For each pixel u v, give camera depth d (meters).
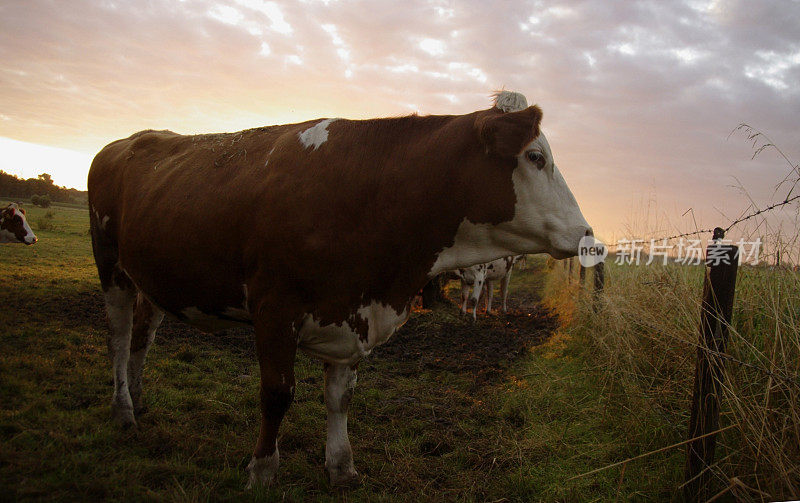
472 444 3.74
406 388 4.98
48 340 5.01
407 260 2.79
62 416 3.34
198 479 2.73
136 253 3.26
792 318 2.96
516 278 17.75
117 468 2.73
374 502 2.80
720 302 2.63
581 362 5.60
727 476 2.74
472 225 2.76
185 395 4.10
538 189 2.64
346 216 2.68
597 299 5.96
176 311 3.27
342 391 3.05
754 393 2.97
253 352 5.78
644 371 4.14
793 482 2.45
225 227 2.83
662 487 2.94
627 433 3.61
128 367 3.64
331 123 2.96
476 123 2.63
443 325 8.45
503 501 2.97
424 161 2.72
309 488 2.93
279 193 2.70
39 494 2.33
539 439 3.79
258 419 3.82
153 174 3.41
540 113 2.46
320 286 2.68
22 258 11.55
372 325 2.86
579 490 3.04
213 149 3.26
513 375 5.54
